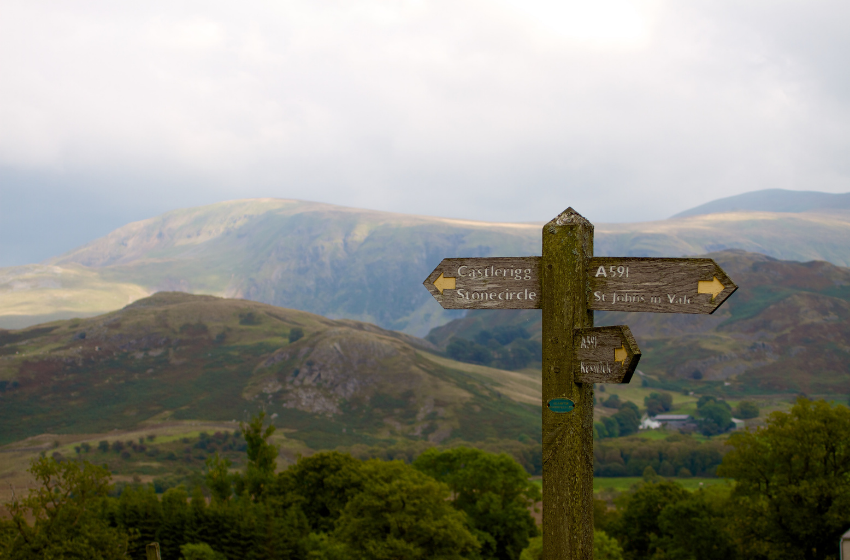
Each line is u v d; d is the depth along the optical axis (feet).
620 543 170.81
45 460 110.11
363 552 125.08
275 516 148.36
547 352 16.12
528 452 460.96
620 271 15.71
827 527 113.39
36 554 98.94
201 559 126.82
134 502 144.15
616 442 456.45
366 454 490.90
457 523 129.59
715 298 15.03
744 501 126.82
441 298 17.26
